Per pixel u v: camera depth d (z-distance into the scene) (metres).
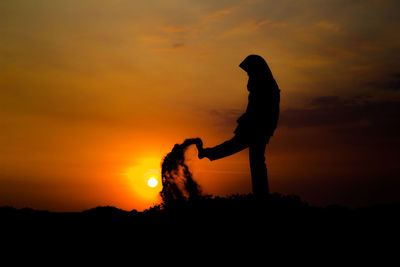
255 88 8.00
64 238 7.43
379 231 7.34
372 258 6.31
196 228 7.50
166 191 8.67
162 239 7.21
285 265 6.18
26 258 6.58
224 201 8.52
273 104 7.99
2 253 6.77
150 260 6.51
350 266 6.08
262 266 6.19
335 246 6.74
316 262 6.25
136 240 7.23
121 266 6.32
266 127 7.96
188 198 8.61
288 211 8.05
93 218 8.47
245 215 7.83
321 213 8.18
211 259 6.46
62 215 8.85
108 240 7.27
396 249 6.59
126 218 8.37
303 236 7.09
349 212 8.39
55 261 6.50
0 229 7.90
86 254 6.75
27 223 8.27
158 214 8.41
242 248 6.75
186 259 6.50
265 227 7.39
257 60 8.07
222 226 7.50
